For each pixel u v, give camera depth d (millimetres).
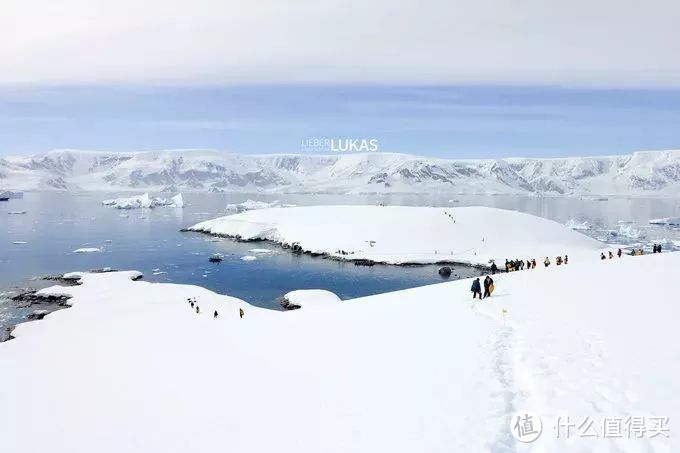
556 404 11180
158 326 36781
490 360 14859
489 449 9586
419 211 121188
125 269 87562
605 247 106688
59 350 30188
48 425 16297
